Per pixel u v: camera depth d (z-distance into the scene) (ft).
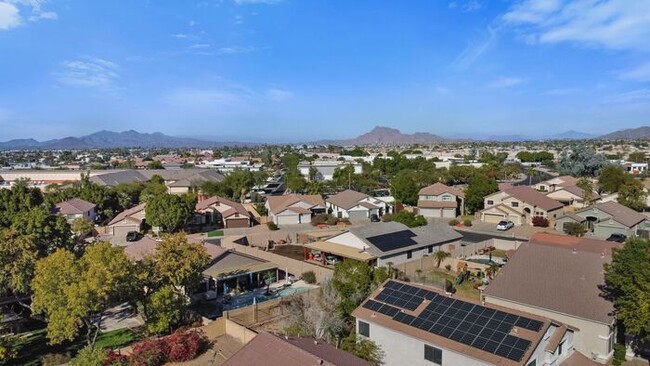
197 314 90.17
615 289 72.13
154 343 73.92
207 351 77.15
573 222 174.50
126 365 68.80
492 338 61.46
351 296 87.30
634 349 75.82
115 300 78.38
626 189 206.28
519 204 201.26
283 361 52.54
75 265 76.23
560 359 66.95
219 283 112.16
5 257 88.89
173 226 174.60
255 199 257.34
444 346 62.23
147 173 329.72
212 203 204.23
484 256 142.51
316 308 83.82
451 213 215.92
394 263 127.34
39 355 79.61
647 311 62.85
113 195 223.10
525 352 57.77
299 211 208.44
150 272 83.56
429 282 111.65
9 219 143.23
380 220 208.54
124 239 173.88
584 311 73.87
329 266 130.41
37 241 97.35
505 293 83.15
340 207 213.46
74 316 72.28
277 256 132.57
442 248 143.13
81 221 135.03
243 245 155.94
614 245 100.89
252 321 89.45
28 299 101.35
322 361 50.78
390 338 69.36
